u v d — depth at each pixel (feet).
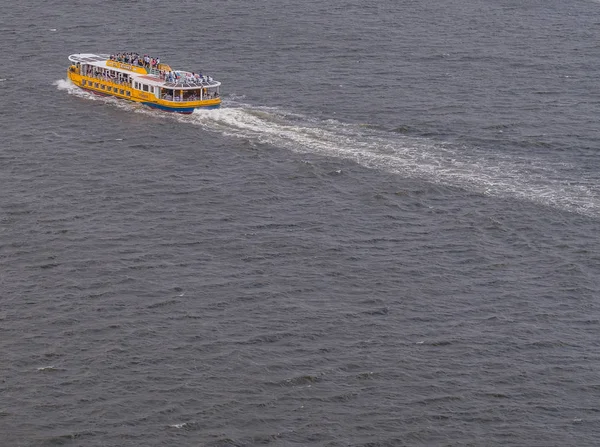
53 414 558.56
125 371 592.60
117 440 542.57
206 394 577.02
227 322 638.94
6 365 593.42
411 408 572.92
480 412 572.51
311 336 628.69
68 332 623.77
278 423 558.15
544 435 558.15
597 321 653.71
